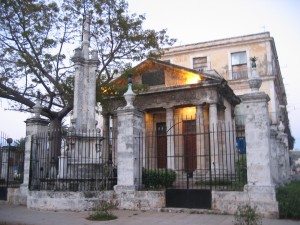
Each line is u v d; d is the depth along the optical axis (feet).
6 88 59.88
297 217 31.37
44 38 60.34
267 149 33.76
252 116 34.91
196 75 83.35
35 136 47.24
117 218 33.01
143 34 65.41
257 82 35.65
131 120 40.93
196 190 36.50
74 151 44.09
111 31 64.03
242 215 27.76
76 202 38.99
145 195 38.24
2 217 35.17
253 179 33.81
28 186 45.65
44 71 60.34
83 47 49.37
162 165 82.23
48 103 65.10
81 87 47.65
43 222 31.89
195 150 80.59
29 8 58.65
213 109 79.56
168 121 84.23
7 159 52.85
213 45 118.42
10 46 60.13
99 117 119.85
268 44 111.86
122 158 40.55
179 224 29.37
